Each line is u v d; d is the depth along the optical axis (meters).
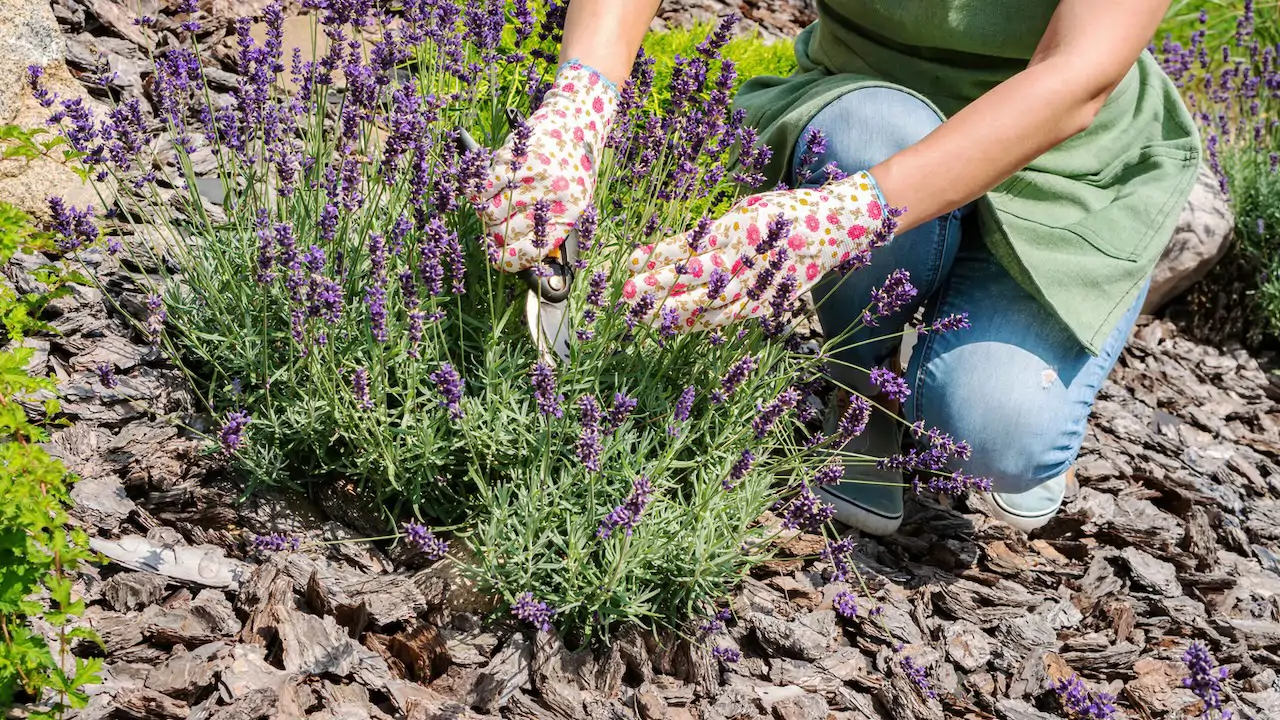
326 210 1.86
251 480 1.91
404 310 1.99
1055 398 2.20
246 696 1.57
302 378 2.00
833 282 2.27
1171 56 4.77
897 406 2.42
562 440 1.87
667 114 2.22
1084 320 2.15
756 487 1.97
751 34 4.55
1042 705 2.07
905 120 2.17
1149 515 2.75
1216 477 3.07
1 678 1.40
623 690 1.83
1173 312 3.99
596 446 1.68
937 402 2.23
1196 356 3.83
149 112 2.73
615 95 1.89
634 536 1.80
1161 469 3.00
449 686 1.74
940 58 2.29
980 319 2.23
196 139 2.70
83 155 2.01
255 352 2.03
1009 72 2.24
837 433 1.99
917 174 1.81
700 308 1.82
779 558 2.19
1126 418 3.24
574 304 1.92
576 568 1.79
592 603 1.81
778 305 1.81
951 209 1.87
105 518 1.82
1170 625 2.34
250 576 1.78
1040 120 1.80
